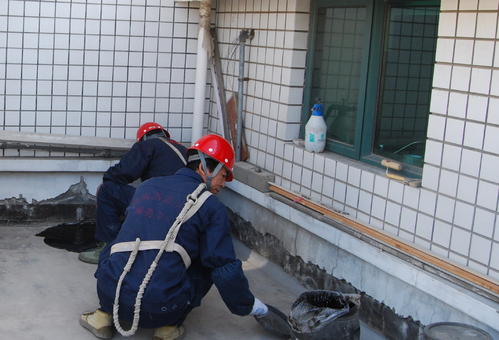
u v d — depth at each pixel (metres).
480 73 3.98
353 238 4.78
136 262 4.15
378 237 4.59
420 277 4.21
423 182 4.38
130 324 4.52
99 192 5.44
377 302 4.67
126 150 6.74
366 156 5.19
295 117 5.82
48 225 6.62
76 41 6.53
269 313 4.64
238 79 6.35
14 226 6.54
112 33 6.61
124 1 6.59
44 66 6.49
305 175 5.55
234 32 6.54
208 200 4.22
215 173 4.33
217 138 4.39
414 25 4.78
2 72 6.39
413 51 4.79
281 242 5.74
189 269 4.38
